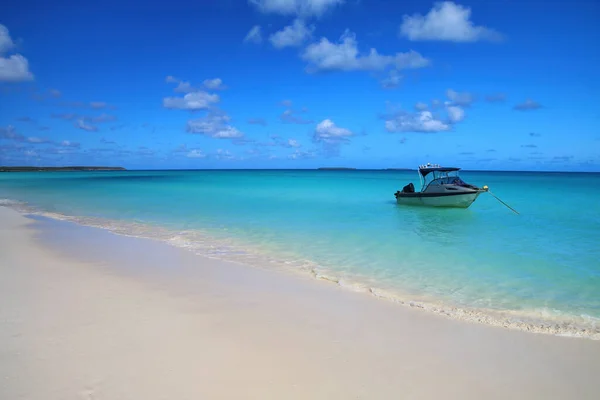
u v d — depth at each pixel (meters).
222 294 7.34
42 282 7.77
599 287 8.26
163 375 4.36
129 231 14.48
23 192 34.44
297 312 6.50
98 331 5.46
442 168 21.98
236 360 4.76
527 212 20.52
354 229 15.05
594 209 21.77
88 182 54.44
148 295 7.13
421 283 8.48
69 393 3.95
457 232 14.52
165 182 54.44
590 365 4.92
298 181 56.88
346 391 4.18
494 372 4.70
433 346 5.35
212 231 14.51
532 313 6.82
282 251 11.34
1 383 4.09
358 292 7.74
